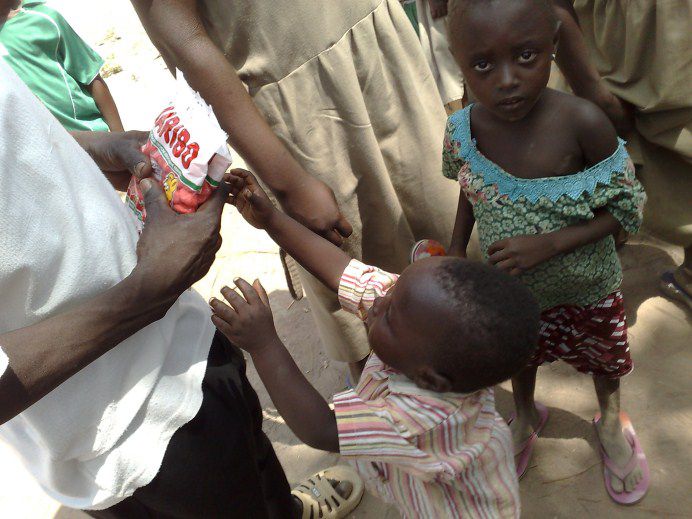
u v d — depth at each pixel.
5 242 0.82
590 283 1.59
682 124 1.85
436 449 1.12
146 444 1.07
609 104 1.87
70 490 1.09
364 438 1.10
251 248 3.22
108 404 1.00
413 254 1.57
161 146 1.03
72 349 0.88
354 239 1.84
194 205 1.01
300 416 1.18
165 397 1.08
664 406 2.06
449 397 1.10
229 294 1.18
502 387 2.25
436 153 1.81
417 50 1.73
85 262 0.93
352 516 2.01
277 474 1.58
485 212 1.57
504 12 1.25
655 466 1.92
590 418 2.09
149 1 1.25
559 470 1.99
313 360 2.57
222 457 1.22
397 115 1.72
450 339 1.01
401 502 1.32
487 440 1.18
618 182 1.42
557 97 1.43
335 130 1.63
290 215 1.41
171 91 1.06
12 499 2.32
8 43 2.42
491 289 1.02
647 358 2.20
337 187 1.71
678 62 1.71
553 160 1.45
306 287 1.91
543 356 1.81
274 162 1.31
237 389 1.29
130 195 1.16
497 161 1.53
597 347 1.74
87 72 2.68
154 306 0.97
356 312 1.36
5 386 0.82
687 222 2.05
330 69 1.53
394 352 1.08
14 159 0.82
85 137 1.27
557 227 1.49
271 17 1.43
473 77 1.37
